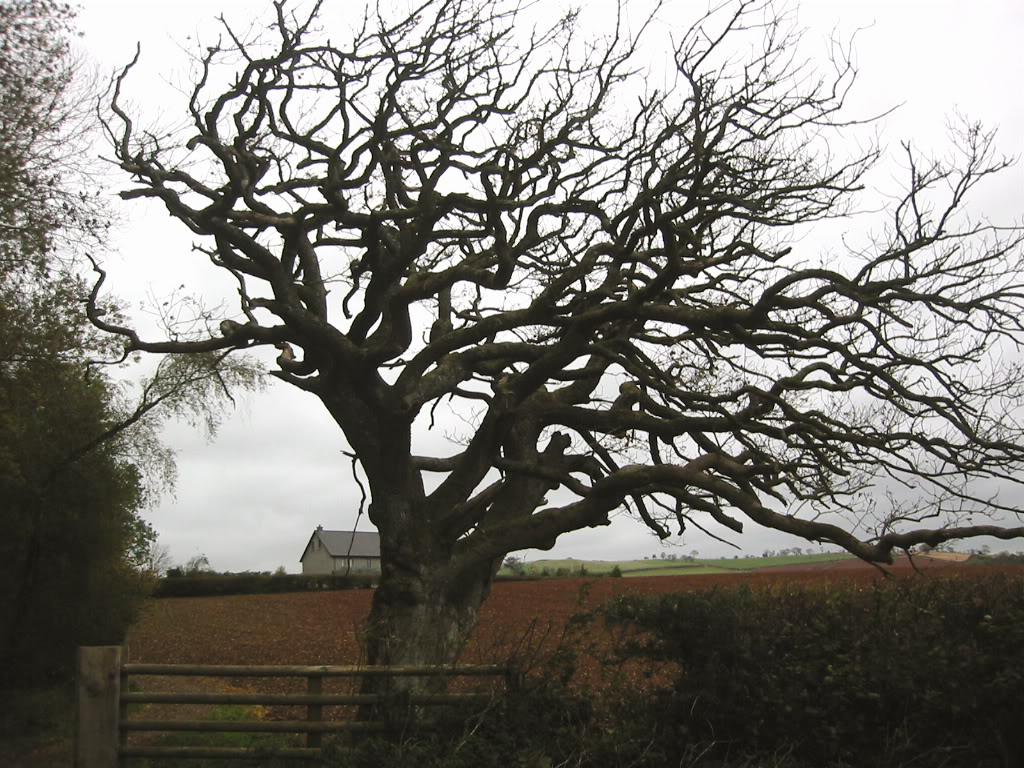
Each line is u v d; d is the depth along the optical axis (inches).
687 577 1657.2
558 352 435.8
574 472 509.4
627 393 495.8
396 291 467.8
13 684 700.0
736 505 396.8
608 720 317.1
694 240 440.5
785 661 314.7
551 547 446.6
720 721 311.0
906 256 428.1
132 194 445.1
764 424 429.7
